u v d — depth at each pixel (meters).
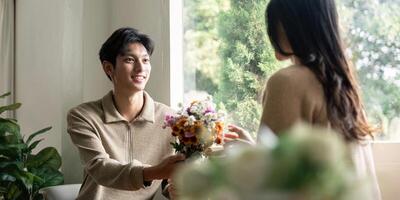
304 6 1.35
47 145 3.35
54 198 2.66
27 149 3.00
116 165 2.14
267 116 1.27
